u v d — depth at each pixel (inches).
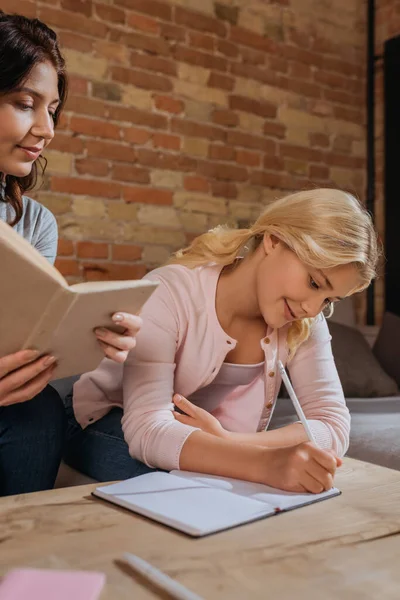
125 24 106.2
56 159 99.7
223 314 50.6
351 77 136.7
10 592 22.1
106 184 104.7
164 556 26.2
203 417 44.6
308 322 50.6
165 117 110.9
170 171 111.6
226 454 38.3
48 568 24.8
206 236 53.5
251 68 121.8
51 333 33.7
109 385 55.4
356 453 59.8
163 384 46.1
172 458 40.0
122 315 35.6
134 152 107.5
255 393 53.2
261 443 45.0
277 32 125.6
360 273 43.1
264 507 31.7
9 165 47.5
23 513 31.3
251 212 121.5
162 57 110.3
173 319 48.6
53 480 49.2
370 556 26.5
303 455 35.7
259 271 46.3
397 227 128.9
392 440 60.6
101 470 54.1
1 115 45.5
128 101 106.7
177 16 112.0
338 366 90.8
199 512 30.7
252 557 26.2
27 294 31.7
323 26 132.5
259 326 51.8
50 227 57.1
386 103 132.0
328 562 25.8
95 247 103.6
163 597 22.4
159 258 110.3
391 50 131.3
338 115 134.5
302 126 129.0
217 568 25.1
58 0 99.1
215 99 116.9
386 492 35.8
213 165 116.7
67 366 38.5
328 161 132.7
